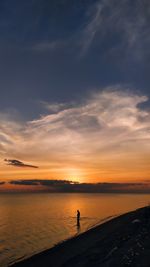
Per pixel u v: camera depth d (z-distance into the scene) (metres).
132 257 29.25
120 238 42.06
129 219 61.72
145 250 31.55
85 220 100.19
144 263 26.84
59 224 91.62
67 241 49.59
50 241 60.81
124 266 26.70
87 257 34.09
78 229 77.88
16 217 121.50
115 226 56.44
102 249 36.94
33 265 36.56
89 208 171.38
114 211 142.50
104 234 50.00
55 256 38.53
